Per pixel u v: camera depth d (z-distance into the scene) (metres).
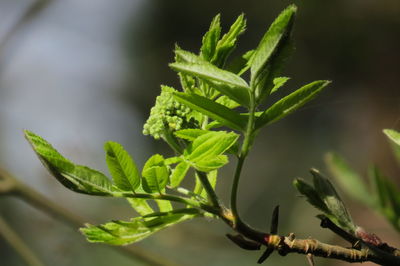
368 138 2.13
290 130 2.32
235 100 0.57
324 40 2.46
